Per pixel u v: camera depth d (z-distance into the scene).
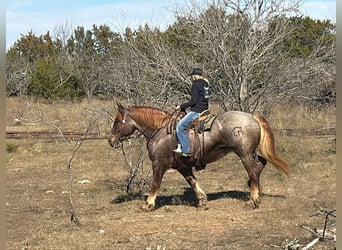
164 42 17.16
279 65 16.61
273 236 8.08
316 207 9.80
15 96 29.77
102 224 9.17
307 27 22.20
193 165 9.95
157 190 10.13
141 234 8.45
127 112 10.20
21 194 12.37
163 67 15.28
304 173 13.37
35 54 42.03
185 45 17.69
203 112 9.77
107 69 17.02
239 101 15.99
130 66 12.52
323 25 22.55
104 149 18.80
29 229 8.94
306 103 21.20
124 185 12.77
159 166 10.02
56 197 11.95
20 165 16.81
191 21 16.81
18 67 30.98
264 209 9.88
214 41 16.03
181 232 8.52
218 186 12.57
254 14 16.64
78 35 40.12
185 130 9.66
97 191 12.43
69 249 7.72
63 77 29.86
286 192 11.39
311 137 18.86
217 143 9.73
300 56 19.92
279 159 9.71
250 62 16.00
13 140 21.09
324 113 21.59
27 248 7.81
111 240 8.14
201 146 9.69
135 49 15.21
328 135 19.31
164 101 14.02
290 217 9.18
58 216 9.99
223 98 16.23
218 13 16.42
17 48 42.56
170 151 9.91
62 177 14.66
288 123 20.64
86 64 30.17
